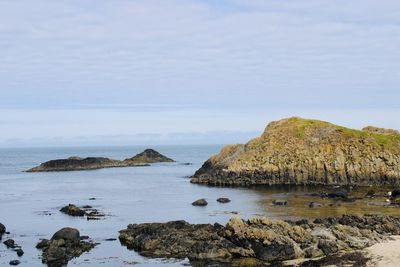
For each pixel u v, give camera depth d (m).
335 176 115.69
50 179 145.88
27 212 77.69
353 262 40.88
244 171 121.50
